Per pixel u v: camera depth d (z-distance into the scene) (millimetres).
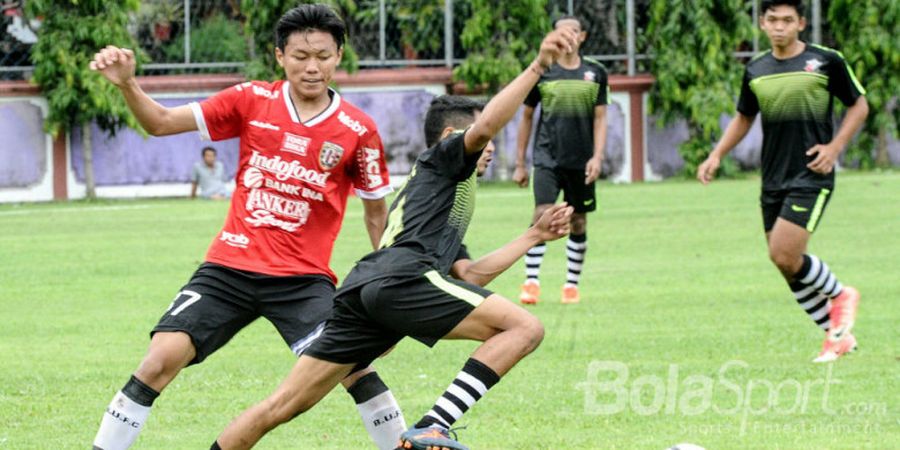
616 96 61969
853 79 22453
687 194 53406
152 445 17266
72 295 29750
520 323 14195
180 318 15180
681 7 60219
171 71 58438
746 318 26094
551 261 36031
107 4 54906
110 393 20250
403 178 60125
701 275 32031
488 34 59031
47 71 54469
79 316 27141
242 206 15781
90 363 22516
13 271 33375
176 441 17469
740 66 61344
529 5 58875
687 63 60250
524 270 34469
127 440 14977
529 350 14211
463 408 14133
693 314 26609
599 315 26750
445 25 60562
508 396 19750
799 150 22578
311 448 17078
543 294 29969
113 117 55938
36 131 55531
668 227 41875
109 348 23844
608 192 55312
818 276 22078
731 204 48750
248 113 15820
